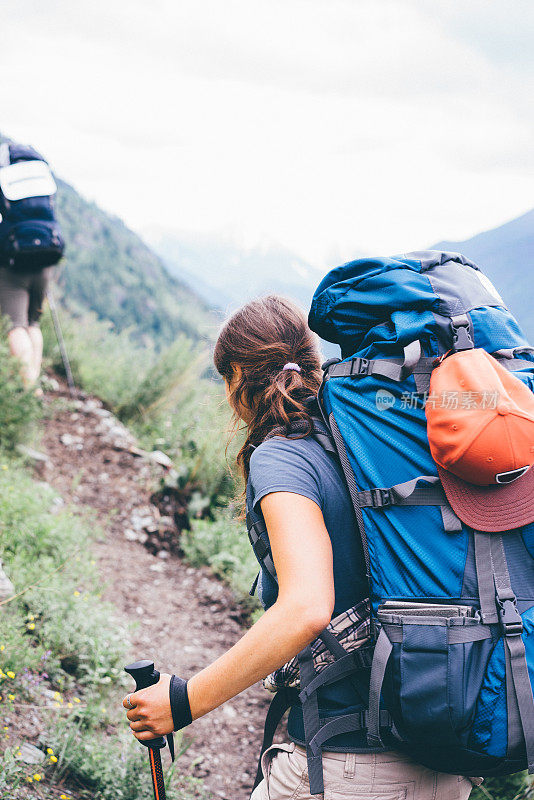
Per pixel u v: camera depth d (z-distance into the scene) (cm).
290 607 108
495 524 116
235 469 167
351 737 127
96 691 292
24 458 459
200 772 285
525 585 117
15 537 349
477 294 136
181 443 584
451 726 111
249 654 110
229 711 332
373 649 123
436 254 144
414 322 127
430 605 116
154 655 355
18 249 479
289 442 131
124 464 542
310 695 126
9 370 471
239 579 427
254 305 151
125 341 749
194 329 3869
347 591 127
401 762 126
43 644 292
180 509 509
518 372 129
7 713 243
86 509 476
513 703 111
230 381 153
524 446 114
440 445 117
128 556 452
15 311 498
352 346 139
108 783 238
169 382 638
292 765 137
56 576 330
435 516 119
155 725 118
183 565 463
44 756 235
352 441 125
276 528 118
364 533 122
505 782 247
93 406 614
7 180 483
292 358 147
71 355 660
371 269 138
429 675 112
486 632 114
